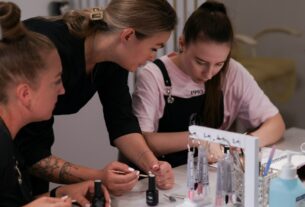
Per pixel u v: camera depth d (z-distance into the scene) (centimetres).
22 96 95
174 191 119
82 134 243
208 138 103
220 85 154
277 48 222
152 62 152
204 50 136
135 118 143
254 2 217
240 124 167
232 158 103
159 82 150
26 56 94
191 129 105
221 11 141
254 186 96
